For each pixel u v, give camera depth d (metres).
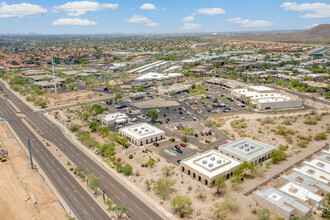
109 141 190.50
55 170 152.88
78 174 147.62
